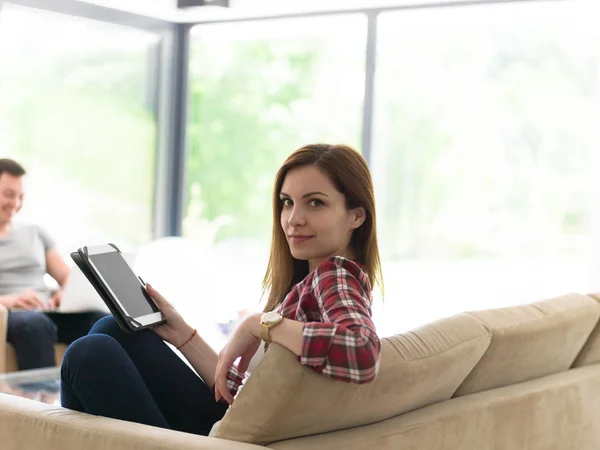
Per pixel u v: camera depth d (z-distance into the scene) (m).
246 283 6.47
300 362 1.70
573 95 5.45
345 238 2.08
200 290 5.11
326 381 1.72
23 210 5.69
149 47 6.53
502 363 2.27
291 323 1.74
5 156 5.57
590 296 2.74
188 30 6.67
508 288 5.67
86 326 5.10
